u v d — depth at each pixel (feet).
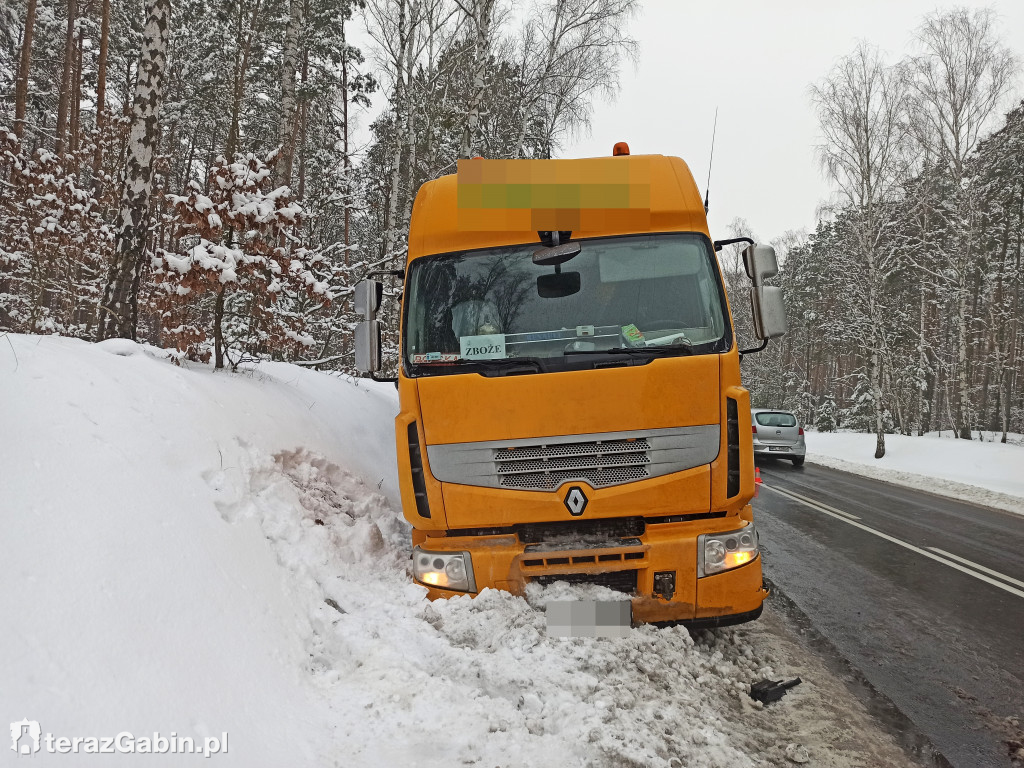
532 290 14.05
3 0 66.33
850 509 34.17
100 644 8.22
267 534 13.56
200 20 71.10
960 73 79.77
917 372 125.90
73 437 11.45
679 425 12.73
